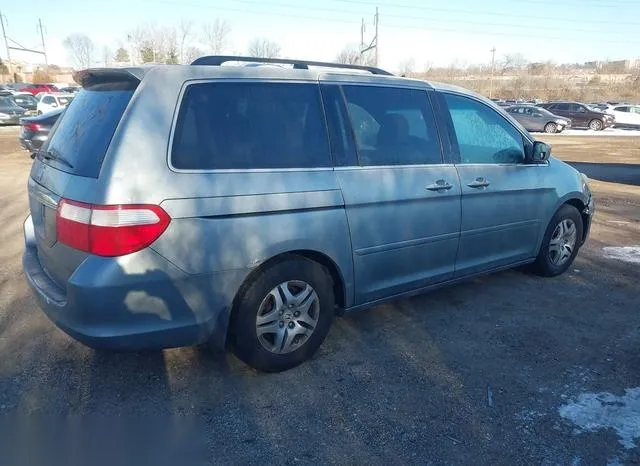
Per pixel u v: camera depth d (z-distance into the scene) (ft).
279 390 10.46
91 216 8.66
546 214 16.25
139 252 8.84
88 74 10.80
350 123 11.63
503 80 234.58
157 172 9.02
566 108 109.09
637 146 73.05
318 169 10.90
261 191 10.00
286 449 8.82
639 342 12.83
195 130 9.61
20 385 10.39
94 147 9.36
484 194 14.11
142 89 9.35
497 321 13.85
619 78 234.79
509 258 15.55
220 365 11.27
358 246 11.55
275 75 10.83
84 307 8.79
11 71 239.30
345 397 10.28
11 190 31.45
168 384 10.55
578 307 14.89
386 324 13.53
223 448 8.83
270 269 10.35
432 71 256.52
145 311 9.11
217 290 9.73
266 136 10.40
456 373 11.25
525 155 15.55
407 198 12.26
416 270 13.03
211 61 10.86
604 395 10.52
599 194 34.63
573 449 8.93
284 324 10.84
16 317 13.38
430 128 13.19
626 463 8.62
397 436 9.18
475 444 9.02
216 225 9.50
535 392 10.59
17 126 90.79
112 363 11.23
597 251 20.70
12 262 17.76
